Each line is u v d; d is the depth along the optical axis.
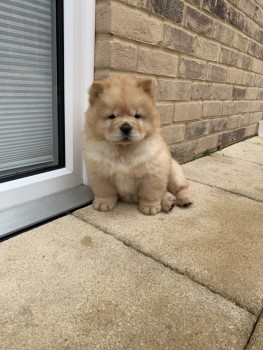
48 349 0.31
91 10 0.62
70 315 0.35
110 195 0.64
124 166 0.59
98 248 0.49
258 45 1.40
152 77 0.78
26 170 0.65
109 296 0.38
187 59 0.90
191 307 0.37
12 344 0.31
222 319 0.36
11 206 0.60
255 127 1.69
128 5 0.65
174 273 0.43
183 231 0.56
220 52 1.08
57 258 0.45
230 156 1.18
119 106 0.54
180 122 0.97
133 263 0.45
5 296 0.37
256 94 1.56
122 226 0.56
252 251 0.50
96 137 0.58
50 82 0.65
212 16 0.96
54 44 0.63
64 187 0.70
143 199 0.63
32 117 0.64
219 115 1.22
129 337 0.33
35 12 0.58
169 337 0.33
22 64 0.59
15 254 0.46
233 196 0.75
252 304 0.38
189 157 1.07
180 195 0.68
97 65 0.66
